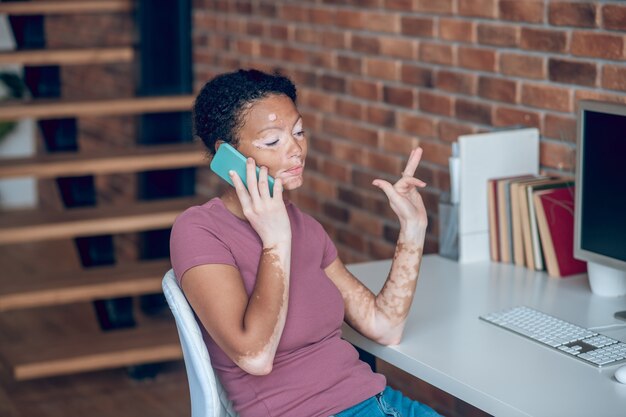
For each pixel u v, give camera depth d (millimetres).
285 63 4195
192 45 4750
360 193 3814
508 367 2098
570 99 2859
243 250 2014
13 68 7695
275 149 2027
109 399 4016
